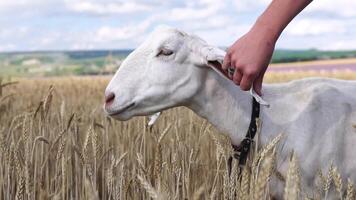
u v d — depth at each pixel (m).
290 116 1.30
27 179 1.10
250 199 0.75
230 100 1.29
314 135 1.28
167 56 1.26
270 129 1.29
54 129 1.69
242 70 1.08
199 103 1.30
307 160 1.26
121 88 1.25
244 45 1.09
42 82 5.23
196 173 1.41
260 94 1.16
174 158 1.19
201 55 1.24
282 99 1.33
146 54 1.27
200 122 2.01
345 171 1.29
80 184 1.51
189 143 1.61
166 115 2.13
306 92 1.34
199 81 1.27
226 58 1.13
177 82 1.26
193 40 1.27
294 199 0.58
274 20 1.06
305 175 1.26
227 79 1.27
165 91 1.26
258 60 1.07
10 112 2.41
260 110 1.30
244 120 1.29
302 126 1.28
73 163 1.61
